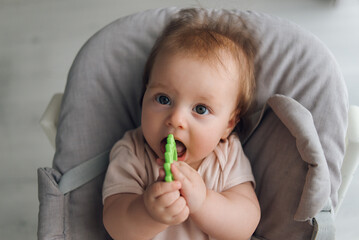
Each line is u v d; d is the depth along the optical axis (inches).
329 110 32.5
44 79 69.5
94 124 34.1
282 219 31.5
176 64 29.0
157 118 29.5
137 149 33.1
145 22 36.3
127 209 28.7
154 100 29.9
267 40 34.6
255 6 76.7
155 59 31.1
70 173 32.5
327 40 73.7
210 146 30.4
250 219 30.5
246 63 32.0
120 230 29.0
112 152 33.4
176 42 30.2
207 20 34.4
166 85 29.1
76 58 35.3
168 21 36.2
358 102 66.5
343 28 75.5
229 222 29.6
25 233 55.2
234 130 36.2
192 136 29.4
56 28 75.2
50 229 30.6
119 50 35.5
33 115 65.9
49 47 72.9
